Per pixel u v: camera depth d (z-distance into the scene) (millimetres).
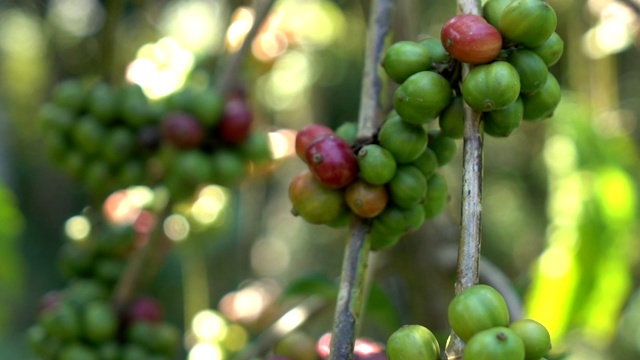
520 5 463
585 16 792
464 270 438
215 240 789
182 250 749
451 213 710
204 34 984
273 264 1587
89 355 633
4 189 781
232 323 727
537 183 1744
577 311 723
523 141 1646
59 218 1845
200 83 700
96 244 674
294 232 1660
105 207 688
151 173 653
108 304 643
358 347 514
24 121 1631
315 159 484
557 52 474
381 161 480
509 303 614
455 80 476
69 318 633
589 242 727
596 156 746
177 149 620
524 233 1767
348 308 472
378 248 510
